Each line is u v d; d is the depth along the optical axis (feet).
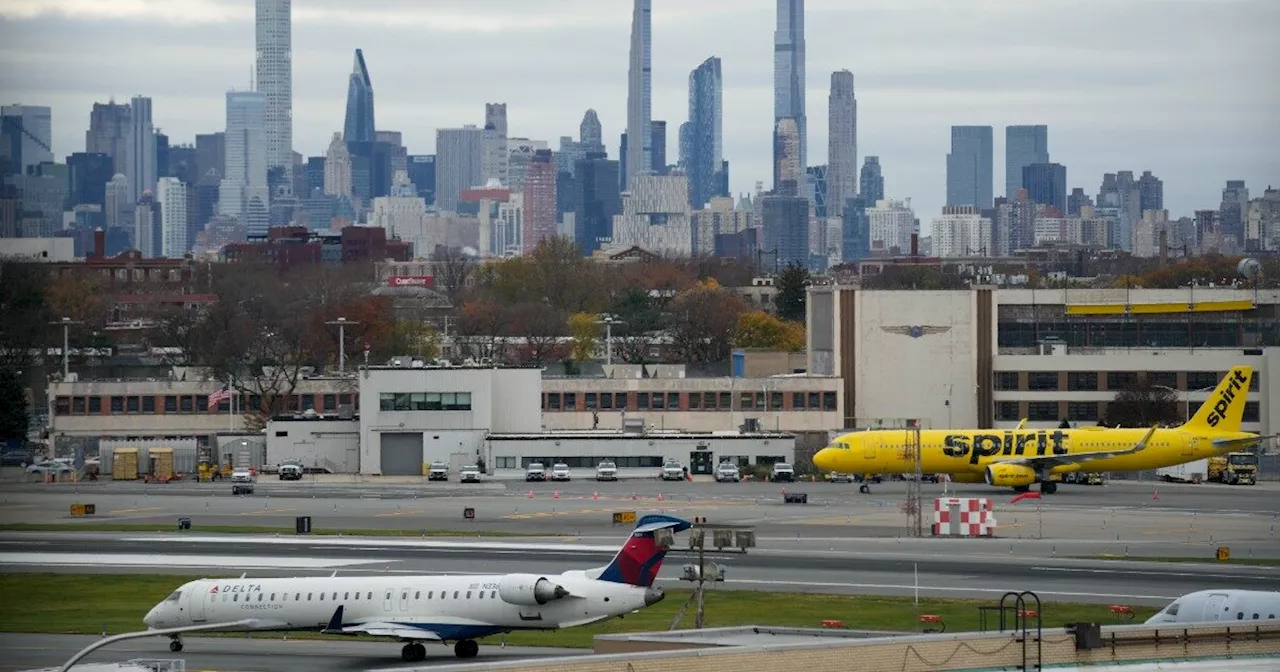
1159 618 575.38
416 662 593.83
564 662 428.97
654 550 598.75
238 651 616.80
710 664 432.25
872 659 444.55
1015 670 456.45
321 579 624.59
